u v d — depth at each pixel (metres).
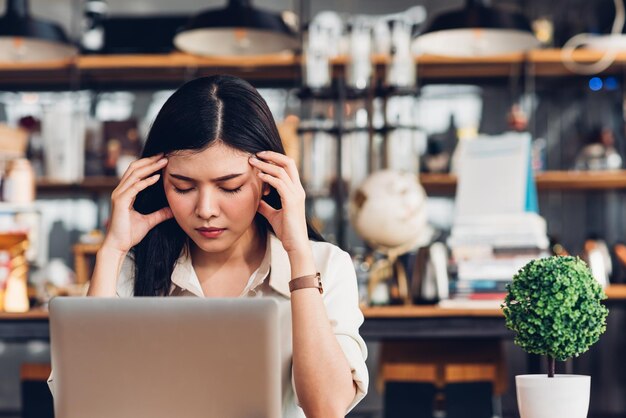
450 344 4.25
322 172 4.70
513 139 4.06
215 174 1.79
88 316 1.54
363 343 1.91
